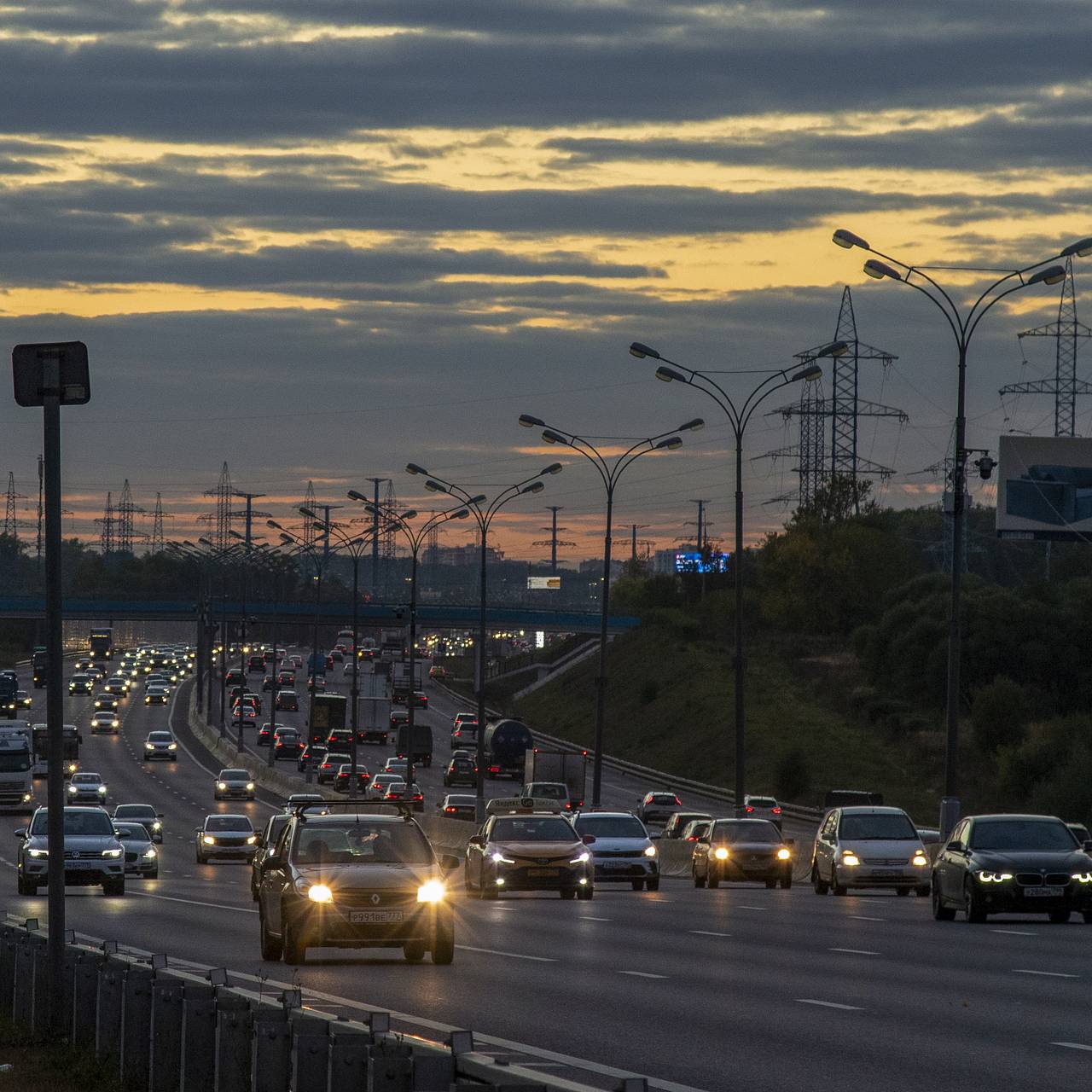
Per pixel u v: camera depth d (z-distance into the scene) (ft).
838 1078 128.26
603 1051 143.95
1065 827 314.55
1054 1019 163.84
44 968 152.15
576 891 382.01
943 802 431.02
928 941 260.83
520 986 196.65
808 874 531.50
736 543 561.02
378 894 220.64
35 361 153.79
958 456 439.22
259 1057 102.06
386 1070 89.20
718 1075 130.31
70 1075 127.03
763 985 197.77
